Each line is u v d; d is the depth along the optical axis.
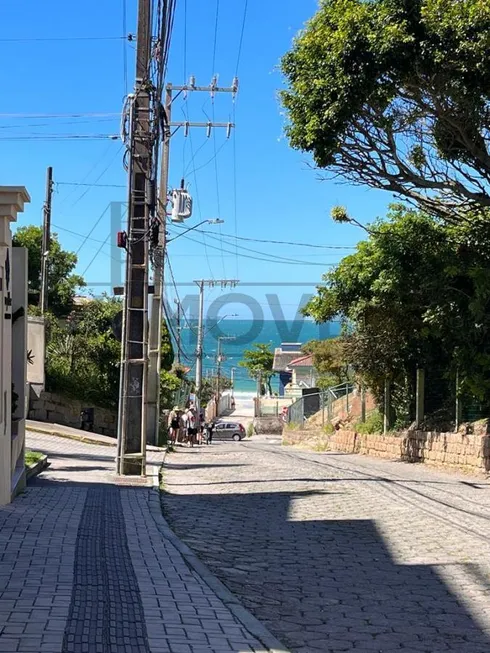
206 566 7.67
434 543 8.97
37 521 8.83
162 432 33.47
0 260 8.96
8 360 9.66
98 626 5.21
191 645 5.01
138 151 14.08
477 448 17.34
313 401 41.25
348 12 13.27
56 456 18.19
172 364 45.53
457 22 12.62
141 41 13.98
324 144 14.20
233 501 12.12
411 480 15.52
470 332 17.69
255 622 5.70
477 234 17.61
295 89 14.16
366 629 5.84
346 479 15.47
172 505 11.48
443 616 6.20
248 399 111.62
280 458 23.36
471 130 15.18
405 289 18.80
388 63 13.20
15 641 4.77
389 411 24.44
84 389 29.67
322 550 8.62
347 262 21.31
